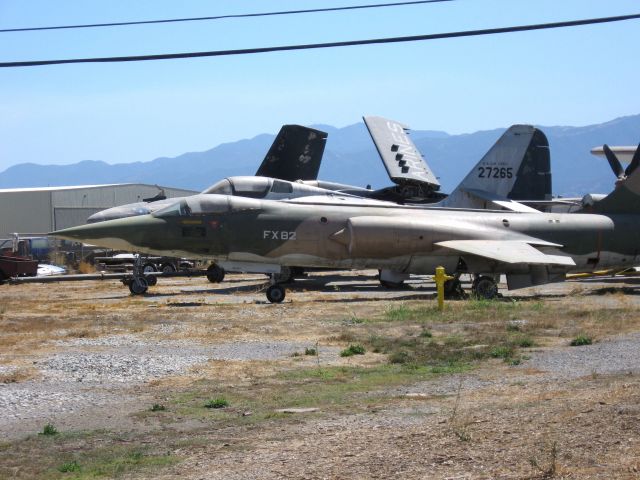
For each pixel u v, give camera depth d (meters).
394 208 32.28
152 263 49.06
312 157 48.09
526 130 45.59
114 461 9.55
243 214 30.27
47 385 14.09
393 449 9.01
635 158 34.66
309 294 32.84
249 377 14.60
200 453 9.73
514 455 8.27
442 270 24.44
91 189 92.25
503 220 32.56
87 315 24.97
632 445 8.20
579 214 33.62
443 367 15.20
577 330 19.50
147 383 14.20
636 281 37.25
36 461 9.68
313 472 8.39
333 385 13.75
